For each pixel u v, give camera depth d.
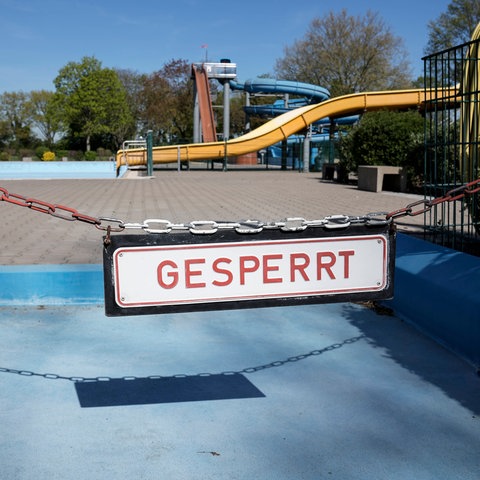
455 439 2.78
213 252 2.31
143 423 2.95
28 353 3.92
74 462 2.57
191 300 2.31
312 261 2.38
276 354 3.92
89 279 5.07
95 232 7.96
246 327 4.48
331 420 2.98
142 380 3.49
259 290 2.36
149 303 2.29
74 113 70.44
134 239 2.26
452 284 4.12
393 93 28.22
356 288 2.44
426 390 3.35
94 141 76.00
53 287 5.05
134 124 76.81
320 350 4.00
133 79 77.56
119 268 2.27
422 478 2.45
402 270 4.67
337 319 4.68
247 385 3.42
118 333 4.33
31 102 86.94
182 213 10.30
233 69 38.00
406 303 4.61
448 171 7.43
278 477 2.45
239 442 2.75
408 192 14.69
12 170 35.72
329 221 2.46
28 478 2.44
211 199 13.04
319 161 31.14
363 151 16.50
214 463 2.56
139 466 2.54
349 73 49.69
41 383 3.43
